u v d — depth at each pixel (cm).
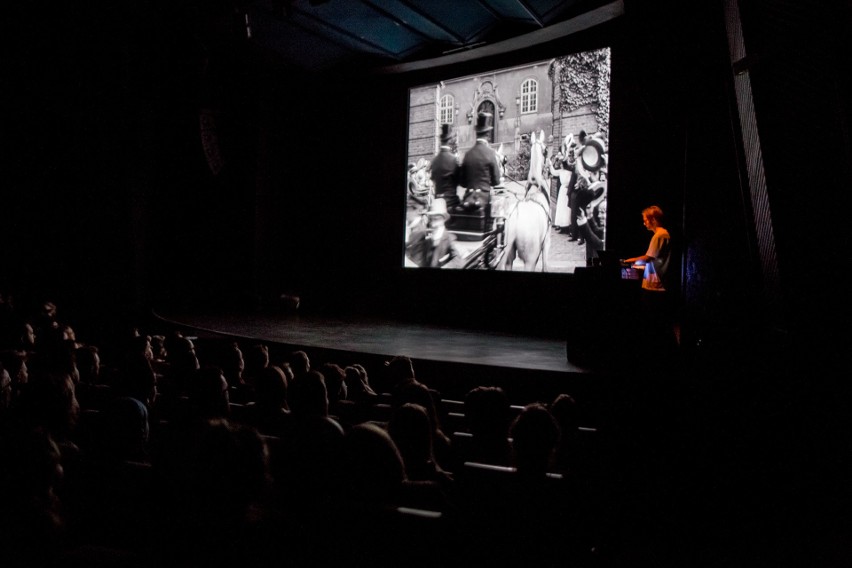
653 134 774
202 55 925
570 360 541
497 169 950
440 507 172
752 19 370
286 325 860
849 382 346
